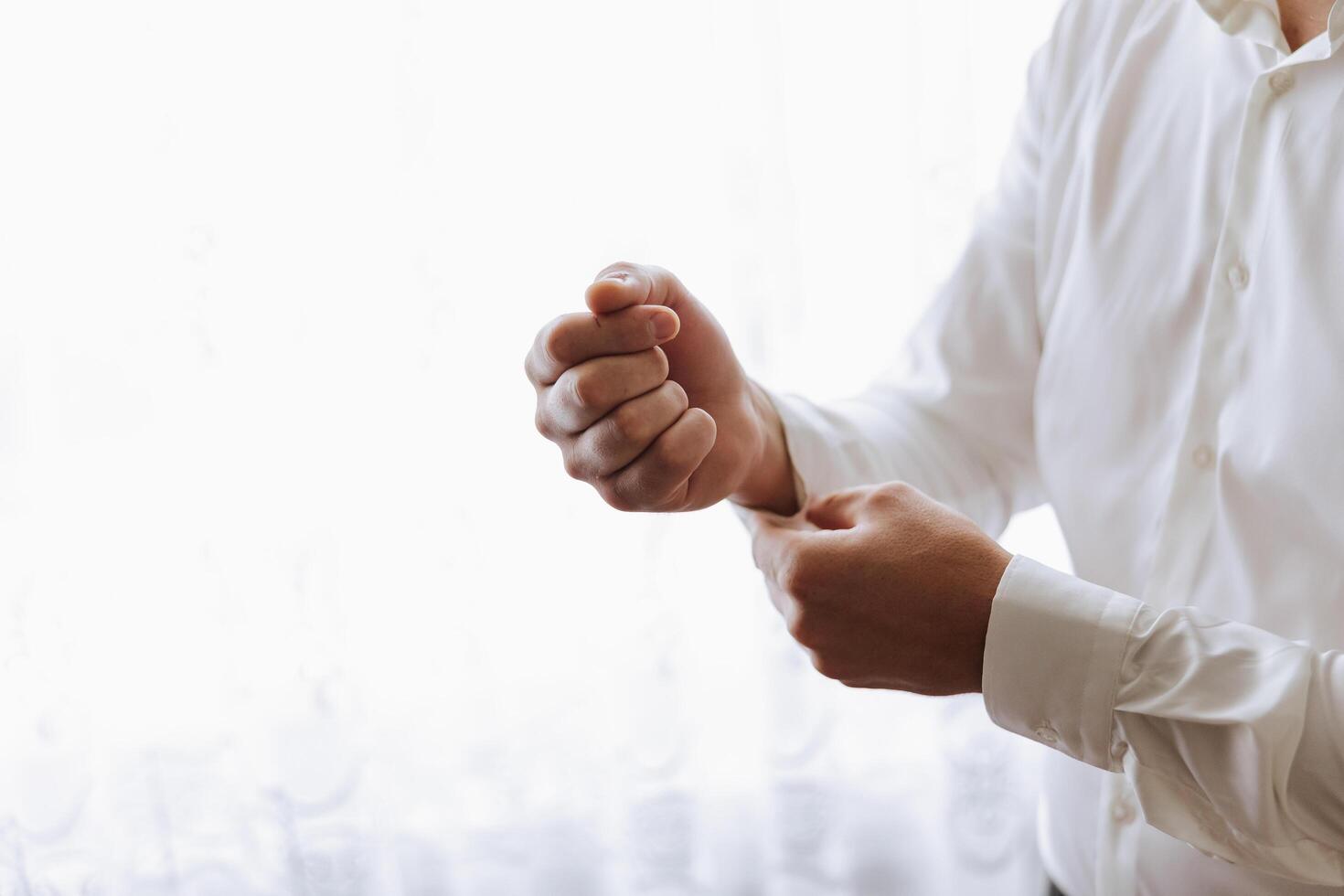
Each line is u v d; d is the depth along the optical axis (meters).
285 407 1.46
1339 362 0.60
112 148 1.39
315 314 1.44
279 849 1.57
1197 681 0.54
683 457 0.60
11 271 1.40
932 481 0.81
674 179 1.45
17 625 1.46
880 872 1.64
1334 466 0.60
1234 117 0.67
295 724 1.51
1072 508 0.76
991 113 1.48
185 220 1.40
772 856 1.61
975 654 0.59
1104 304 0.73
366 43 1.39
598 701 1.59
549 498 1.51
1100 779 0.74
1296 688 0.52
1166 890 0.69
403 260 1.44
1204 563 0.66
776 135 1.42
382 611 1.53
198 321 1.42
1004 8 1.45
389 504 1.50
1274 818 0.53
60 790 1.49
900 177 1.47
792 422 0.76
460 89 1.41
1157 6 0.73
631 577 1.52
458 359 1.46
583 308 1.47
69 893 1.52
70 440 1.44
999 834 1.56
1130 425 0.73
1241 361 0.65
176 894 1.56
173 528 1.48
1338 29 0.60
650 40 1.42
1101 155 0.74
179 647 1.51
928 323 0.86
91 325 1.42
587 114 1.43
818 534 0.62
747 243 1.44
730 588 1.57
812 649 0.63
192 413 1.45
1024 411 0.83
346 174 1.42
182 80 1.38
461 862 1.62
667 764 1.55
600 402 0.58
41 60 1.37
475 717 1.55
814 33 1.45
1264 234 0.64
